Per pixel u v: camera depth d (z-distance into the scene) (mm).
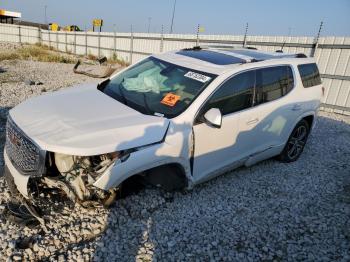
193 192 3867
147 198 3561
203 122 3404
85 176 2768
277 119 4457
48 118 3027
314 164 5266
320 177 4762
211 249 2990
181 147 3230
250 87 3990
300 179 4617
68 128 2838
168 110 3395
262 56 4621
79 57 26297
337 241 3281
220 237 3164
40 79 11523
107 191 3002
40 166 2695
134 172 2922
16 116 3148
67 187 2771
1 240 2752
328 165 5293
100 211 3238
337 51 10125
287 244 3176
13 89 8953
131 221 3203
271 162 5125
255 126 4098
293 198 4055
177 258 2824
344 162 5504
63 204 3266
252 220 3496
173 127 3195
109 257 2736
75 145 2633
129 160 2838
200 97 3422
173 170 3348
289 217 3633
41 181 3023
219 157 3768
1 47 24797
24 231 2889
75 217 3137
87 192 2814
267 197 4008
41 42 38375
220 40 14047
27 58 19312
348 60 9852
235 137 3855
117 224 3146
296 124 4922
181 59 4148
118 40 23016
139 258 2770
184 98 3488
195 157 3453
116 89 3959
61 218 3096
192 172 3504
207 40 14789
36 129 2865
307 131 5309
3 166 4008
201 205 3633
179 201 3645
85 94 3729
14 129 2980
